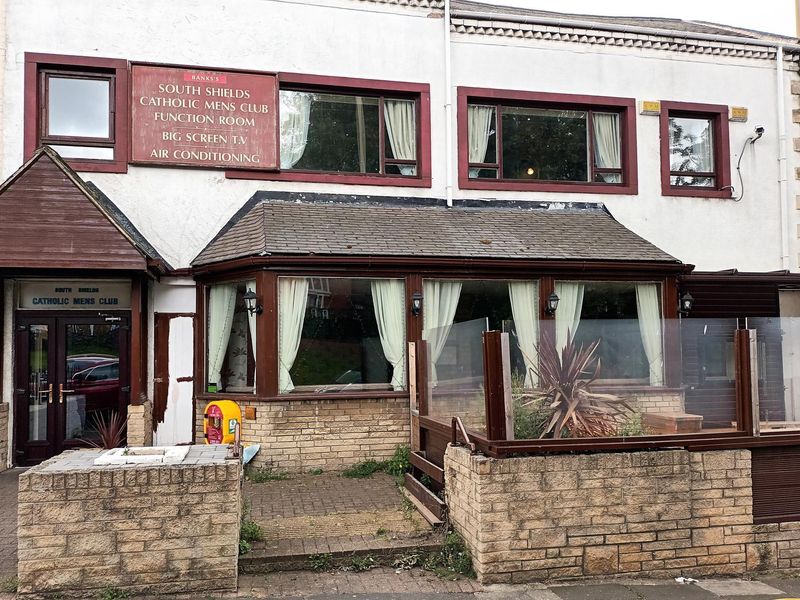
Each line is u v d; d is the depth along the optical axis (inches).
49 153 320.5
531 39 445.4
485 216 416.2
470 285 380.8
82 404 373.7
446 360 274.2
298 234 357.7
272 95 401.7
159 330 378.9
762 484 237.1
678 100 466.3
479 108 442.0
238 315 370.6
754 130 478.9
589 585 216.2
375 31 420.5
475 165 435.8
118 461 205.9
